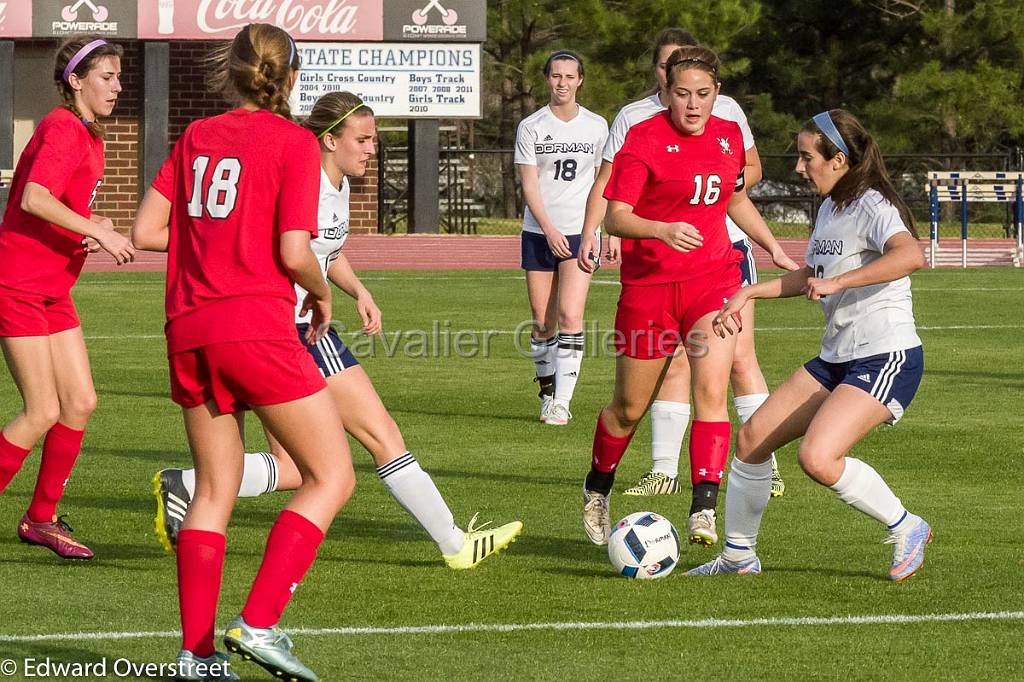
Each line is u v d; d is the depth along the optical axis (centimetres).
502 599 2236
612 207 2569
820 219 2336
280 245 1736
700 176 2577
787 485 3219
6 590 2255
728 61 16575
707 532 2512
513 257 11025
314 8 11556
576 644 1991
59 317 2520
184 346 1752
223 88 1808
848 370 2298
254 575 2375
